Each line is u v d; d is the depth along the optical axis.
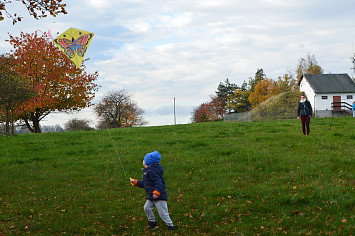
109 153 14.41
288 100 52.72
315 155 12.15
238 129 21.50
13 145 17.00
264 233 5.87
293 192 8.08
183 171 11.07
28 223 6.82
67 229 6.53
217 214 7.00
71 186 9.88
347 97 56.06
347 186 8.34
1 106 28.41
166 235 6.02
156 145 15.82
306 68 80.19
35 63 35.16
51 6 8.78
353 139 15.43
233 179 9.77
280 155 12.37
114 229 6.50
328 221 6.27
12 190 9.56
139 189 9.36
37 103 33.84
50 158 13.84
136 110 75.31
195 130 21.83
